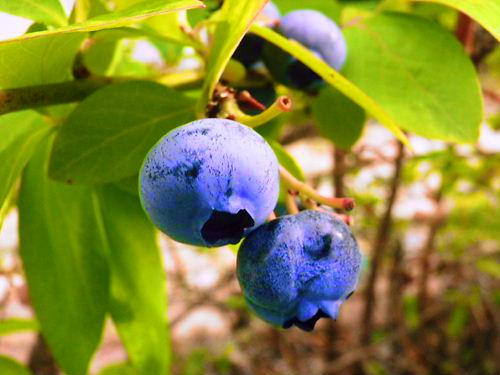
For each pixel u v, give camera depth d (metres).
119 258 0.10
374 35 0.09
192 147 0.06
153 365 0.10
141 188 0.06
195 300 0.26
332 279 0.06
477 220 0.24
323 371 0.24
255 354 0.28
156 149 0.06
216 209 0.05
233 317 0.29
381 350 0.26
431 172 0.20
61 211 0.09
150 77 0.09
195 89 0.09
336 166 0.19
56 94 0.08
